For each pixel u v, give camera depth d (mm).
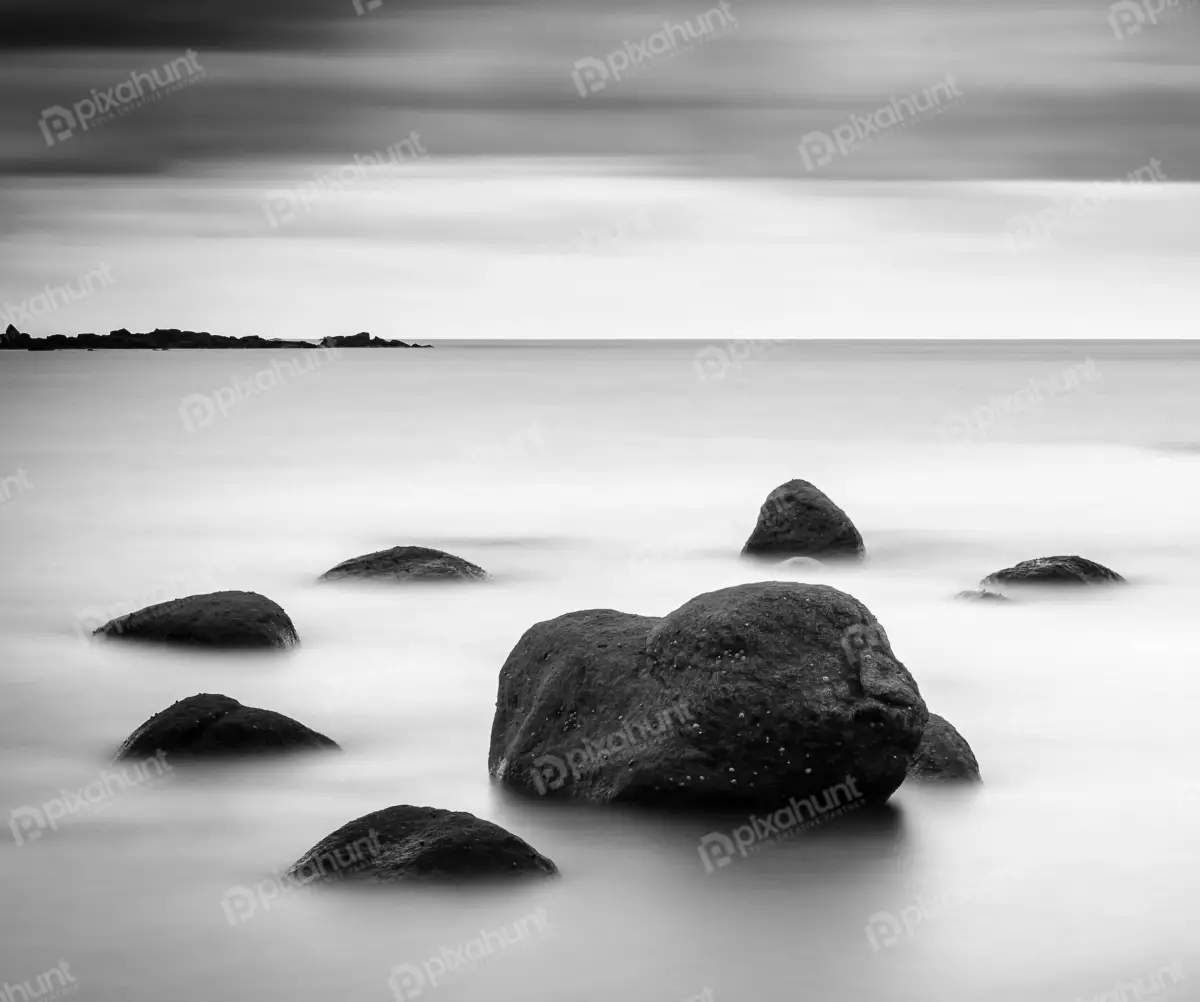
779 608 11805
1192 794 12758
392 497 36062
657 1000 9016
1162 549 27531
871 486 37938
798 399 73500
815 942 9844
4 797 12523
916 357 153875
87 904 10328
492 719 15070
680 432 53969
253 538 29484
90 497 36031
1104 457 45094
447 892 10195
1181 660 17781
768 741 11414
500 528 30844
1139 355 165625
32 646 18344
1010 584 21875
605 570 24953
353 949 9648
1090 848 11484
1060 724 14992
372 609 20922
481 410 65812
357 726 14734
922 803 12328
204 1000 8977
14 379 91625
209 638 17391
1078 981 9305
